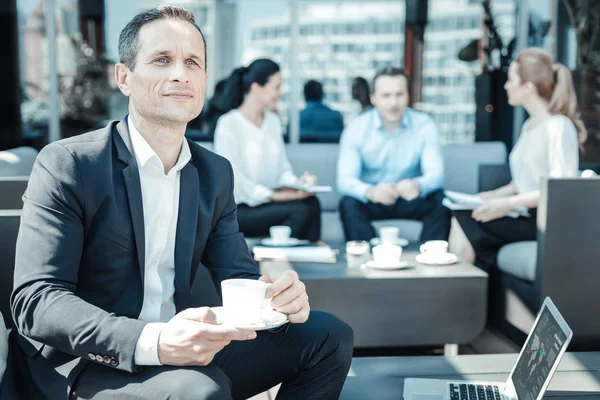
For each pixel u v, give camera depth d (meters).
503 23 5.12
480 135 5.22
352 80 5.14
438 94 5.20
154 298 1.63
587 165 3.82
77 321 1.39
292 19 5.09
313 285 2.53
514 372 1.79
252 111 3.75
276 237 3.04
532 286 2.81
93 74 5.18
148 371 1.41
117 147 1.60
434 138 3.91
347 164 3.86
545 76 3.35
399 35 5.13
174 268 1.65
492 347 3.02
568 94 3.36
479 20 5.12
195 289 2.02
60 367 1.50
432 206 3.76
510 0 5.09
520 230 3.24
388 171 3.95
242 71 3.77
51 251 1.47
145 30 1.56
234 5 5.09
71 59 5.14
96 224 1.54
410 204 3.76
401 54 5.15
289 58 5.13
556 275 2.68
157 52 1.55
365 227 3.58
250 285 1.48
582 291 2.70
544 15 5.09
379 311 2.56
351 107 5.15
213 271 1.80
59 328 1.39
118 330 1.39
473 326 2.60
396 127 3.90
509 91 3.47
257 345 1.66
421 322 2.58
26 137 5.16
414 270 2.66
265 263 2.73
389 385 1.88
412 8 5.11
